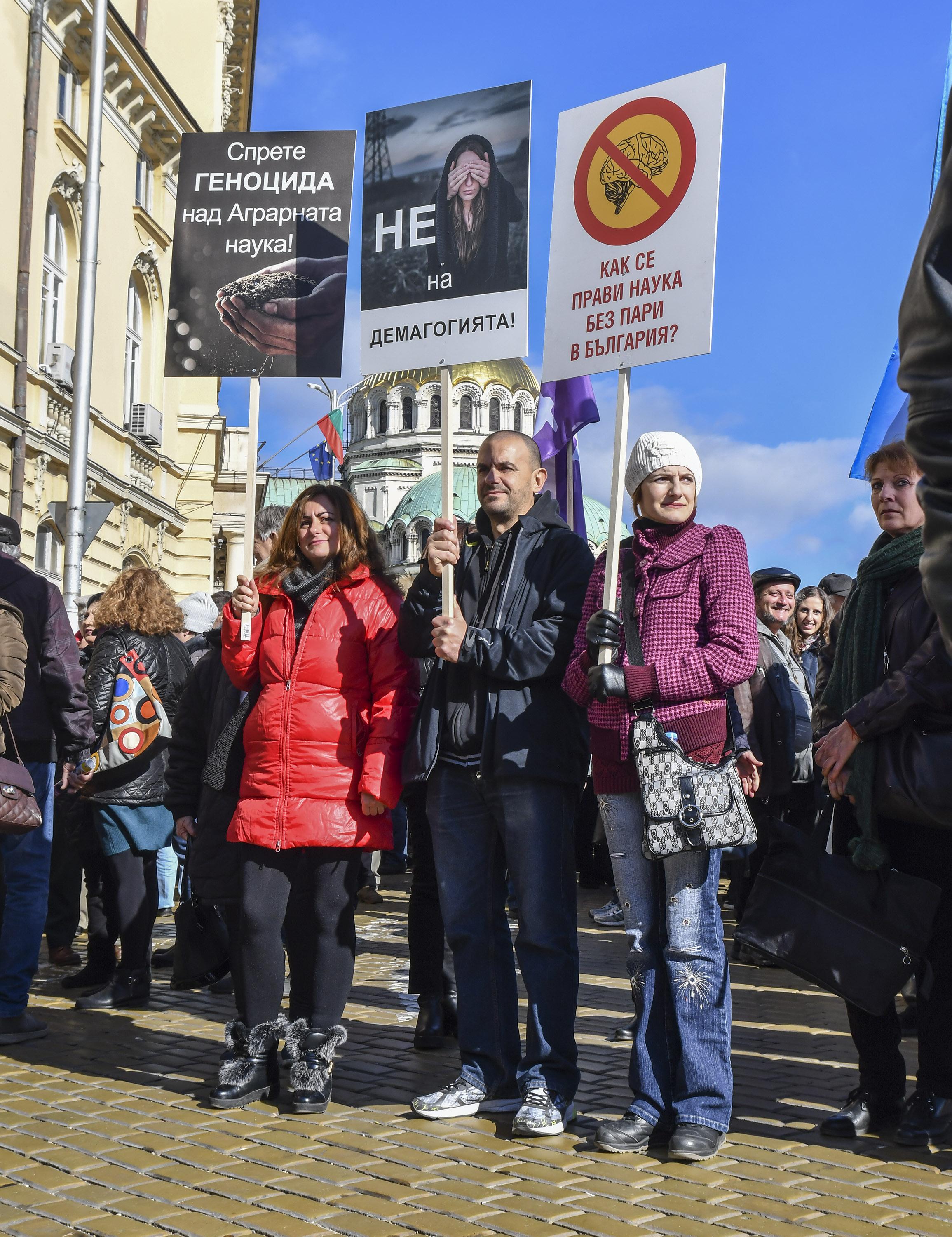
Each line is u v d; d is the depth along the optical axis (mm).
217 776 4441
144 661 6156
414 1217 3240
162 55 29250
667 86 4020
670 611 3938
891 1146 3852
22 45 18641
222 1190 3441
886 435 6719
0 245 18172
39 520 19500
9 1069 4781
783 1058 5082
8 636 4926
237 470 30891
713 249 3871
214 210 4738
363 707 4379
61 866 7305
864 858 3842
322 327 4648
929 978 3918
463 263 4402
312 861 4305
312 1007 4320
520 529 4336
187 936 5355
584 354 4125
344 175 4699
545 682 4148
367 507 99438
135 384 24609
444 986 5309
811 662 8875
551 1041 4023
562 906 4090
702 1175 3576
